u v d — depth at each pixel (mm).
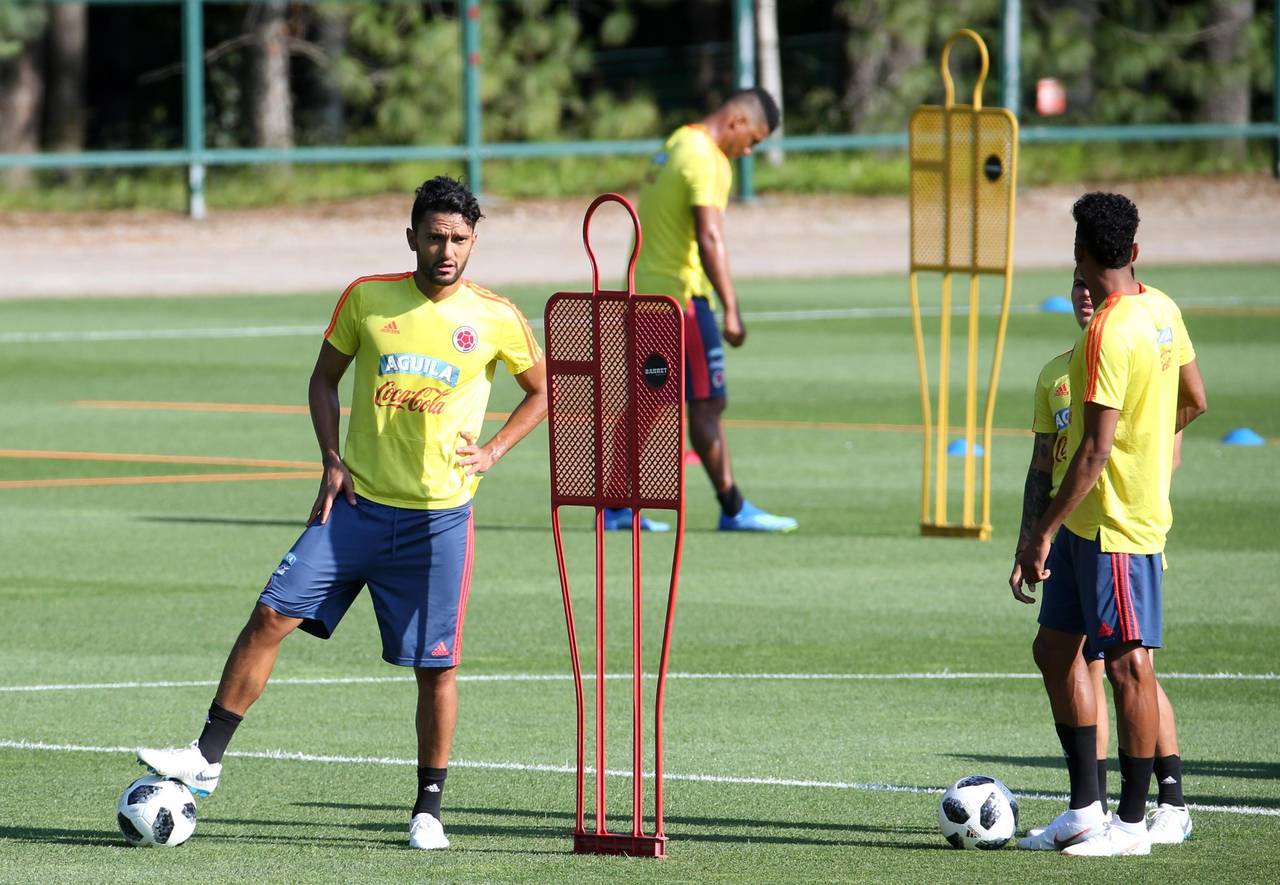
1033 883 18578
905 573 36094
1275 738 25094
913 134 39000
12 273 87375
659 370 18984
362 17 109188
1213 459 48188
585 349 19203
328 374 20359
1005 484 45250
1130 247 19344
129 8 129125
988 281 85750
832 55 129000
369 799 22109
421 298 19969
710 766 23719
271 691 27688
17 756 23984
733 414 55344
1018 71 110750
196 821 20391
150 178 112062
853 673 28750
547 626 31812
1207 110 120188
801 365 64125
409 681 28391
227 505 42344
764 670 28938
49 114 120875
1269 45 118250
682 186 38812
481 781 22969
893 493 44312
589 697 27375
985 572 36188
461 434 19984
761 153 112250
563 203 105625
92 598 33500
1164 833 20234
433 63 109250
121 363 64062
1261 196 109625
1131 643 19406
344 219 101750
